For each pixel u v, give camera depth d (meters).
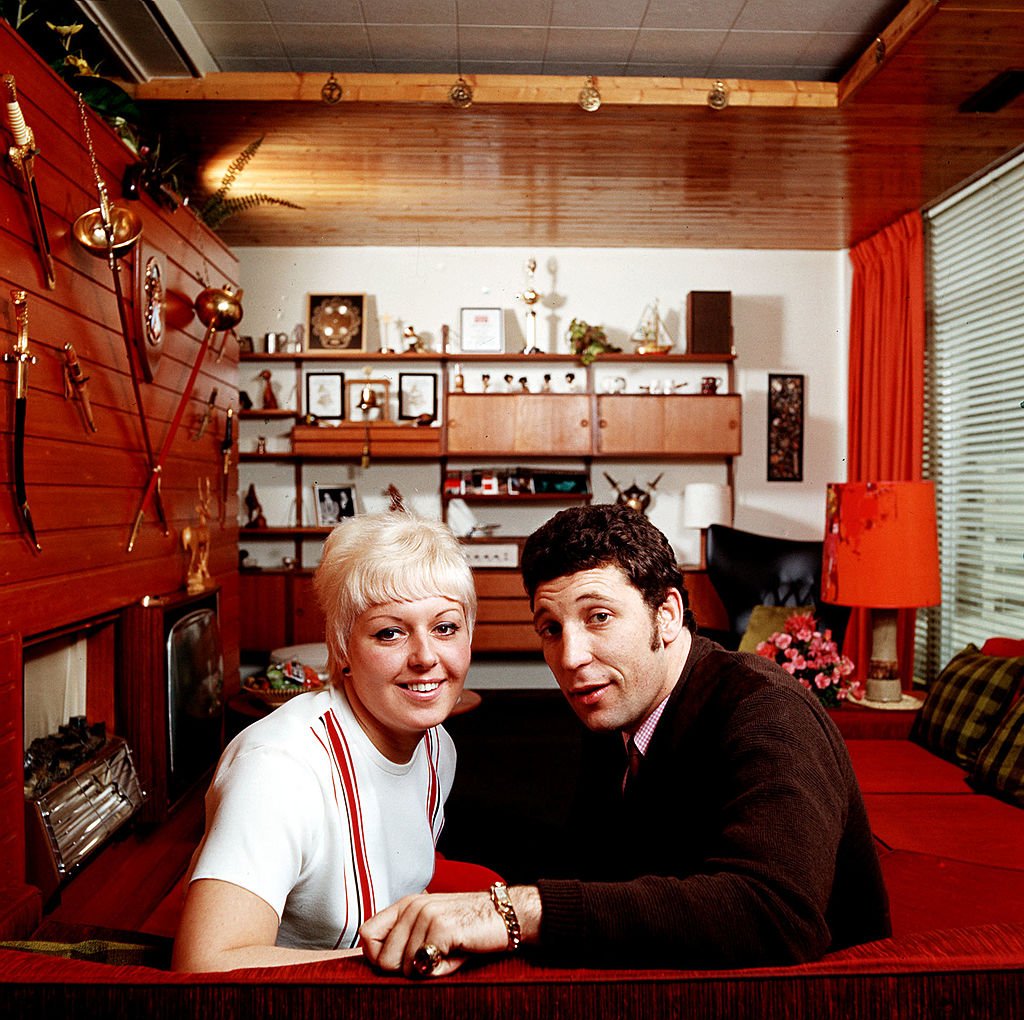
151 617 2.89
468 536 5.75
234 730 4.04
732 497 5.87
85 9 3.08
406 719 1.15
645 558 1.14
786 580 4.70
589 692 1.16
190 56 3.47
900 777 2.41
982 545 4.52
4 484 2.03
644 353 5.58
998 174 4.39
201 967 0.88
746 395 5.93
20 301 2.02
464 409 5.56
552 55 3.78
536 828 3.43
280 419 5.86
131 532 2.86
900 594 2.91
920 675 5.07
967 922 1.58
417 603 1.13
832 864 0.91
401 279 5.88
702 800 1.15
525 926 0.79
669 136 4.02
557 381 5.88
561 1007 0.75
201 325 3.70
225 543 4.06
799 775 0.97
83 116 2.48
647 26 3.56
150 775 2.89
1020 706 2.32
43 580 2.23
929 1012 0.76
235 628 4.20
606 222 5.33
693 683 1.22
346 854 1.12
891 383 5.19
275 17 3.47
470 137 4.02
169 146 4.12
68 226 2.43
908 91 3.55
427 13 3.46
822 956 0.83
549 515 5.91
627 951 0.78
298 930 1.15
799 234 5.55
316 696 1.22
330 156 4.25
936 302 5.03
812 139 4.04
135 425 2.94
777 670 1.18
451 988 0.75
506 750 4.66
